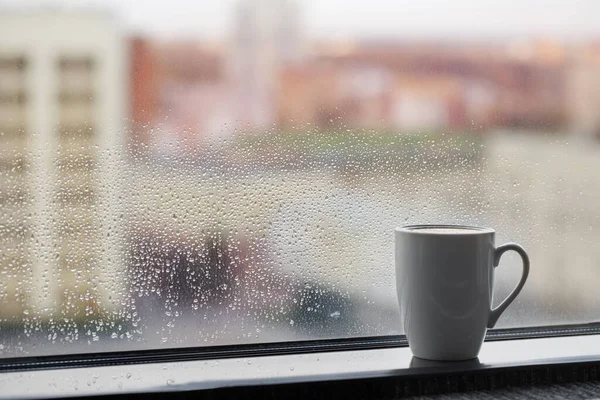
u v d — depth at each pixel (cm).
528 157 105
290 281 99
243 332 97
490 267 89
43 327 92
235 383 79
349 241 100
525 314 106
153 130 94
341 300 100
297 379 81
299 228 99
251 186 97
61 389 78
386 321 101
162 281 95
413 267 87
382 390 82
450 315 87
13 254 91
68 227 92
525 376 87
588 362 89
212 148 96
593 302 108
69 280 93
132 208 94
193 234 96
